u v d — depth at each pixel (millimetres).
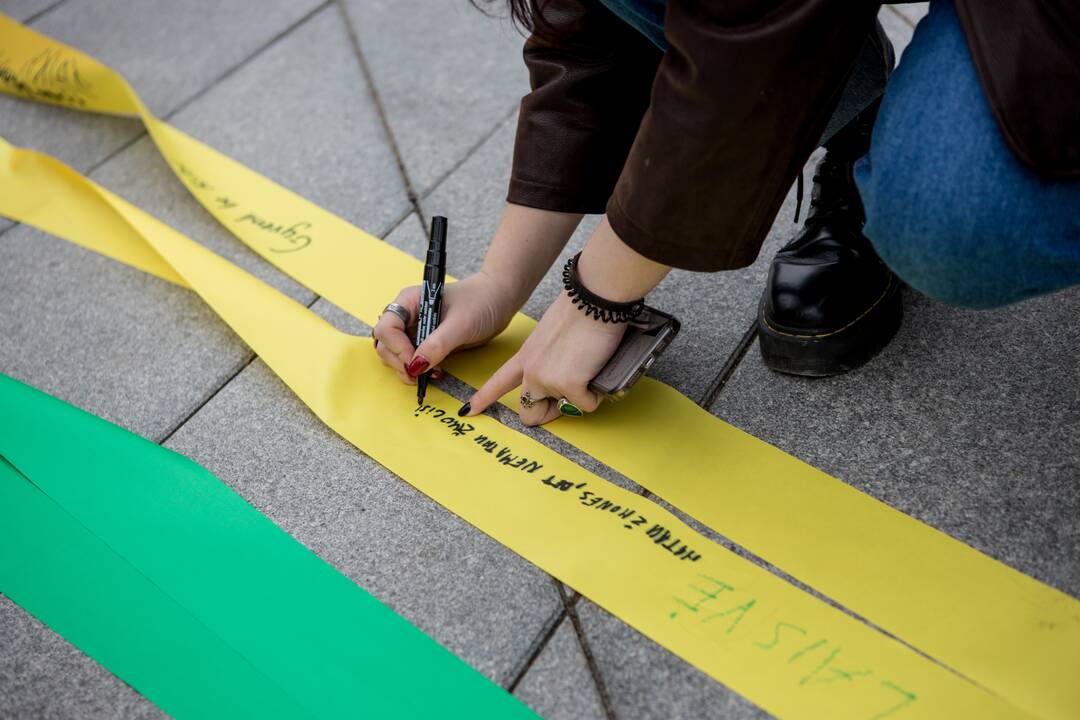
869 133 1316
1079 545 1088
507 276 1326
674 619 1073
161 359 1521
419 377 1332
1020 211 927
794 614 1064
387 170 1836
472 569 1159
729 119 906
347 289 1591
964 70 946
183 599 1161
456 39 2139
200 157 1931
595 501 1207
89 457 1341
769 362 1338
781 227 1582
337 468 1302
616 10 1121
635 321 1229
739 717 986
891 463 1208
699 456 1251
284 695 1054
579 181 1268
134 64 2266
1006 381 1270
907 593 1070
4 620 1172
